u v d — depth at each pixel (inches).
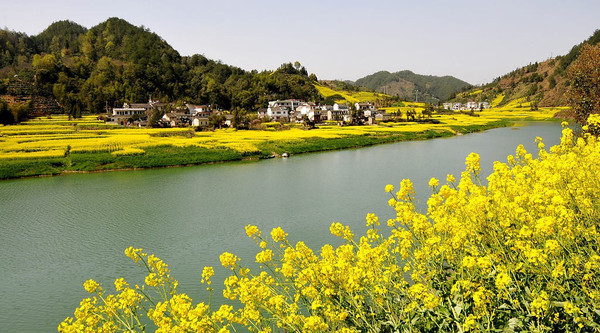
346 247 228.2
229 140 2393.0
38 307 555.5
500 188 282.2
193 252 732.7
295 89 6752.0
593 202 244.8
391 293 222.8
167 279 256.1
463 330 168.4
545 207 220.2
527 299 180.1
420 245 239.6
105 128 3240.7
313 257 230.2
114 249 766.5
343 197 1104.8
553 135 2664.9
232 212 1001.5
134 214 1008.9
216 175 1573.6
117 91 5408.5
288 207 1024.9
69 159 1786.4
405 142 2632.9
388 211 935.7
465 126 3550.7
